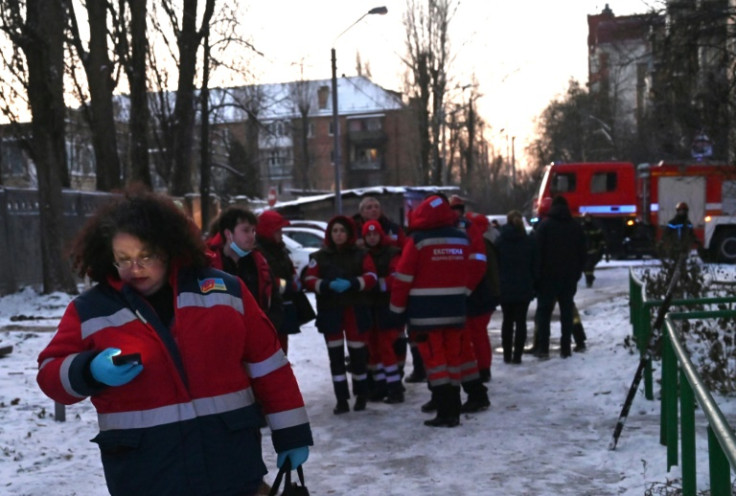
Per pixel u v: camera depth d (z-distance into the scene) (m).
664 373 6.17
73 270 2.93
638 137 33.75
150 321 2.80
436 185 47.09
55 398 2.72
